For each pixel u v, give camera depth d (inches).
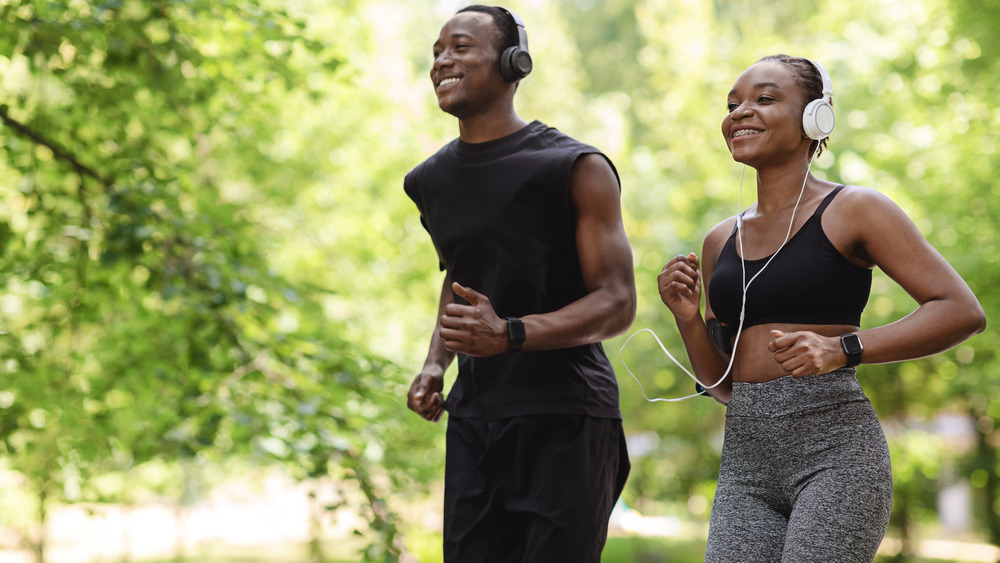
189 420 243.3
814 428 79.9
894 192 409.7
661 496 543.2
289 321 322.3
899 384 459.2
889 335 75.7
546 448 98.8
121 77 235.6
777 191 86.0
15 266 236.4
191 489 529.0
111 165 240.1
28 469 259.1
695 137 499.5
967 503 818.8
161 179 231.0
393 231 385.7
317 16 358.3
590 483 98.9
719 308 88.0
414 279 390.9
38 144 237.8
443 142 403.9
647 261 472.1
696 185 485.1
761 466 82.9
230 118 255.3
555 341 91.6
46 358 252.4
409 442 260.2
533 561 97.0
